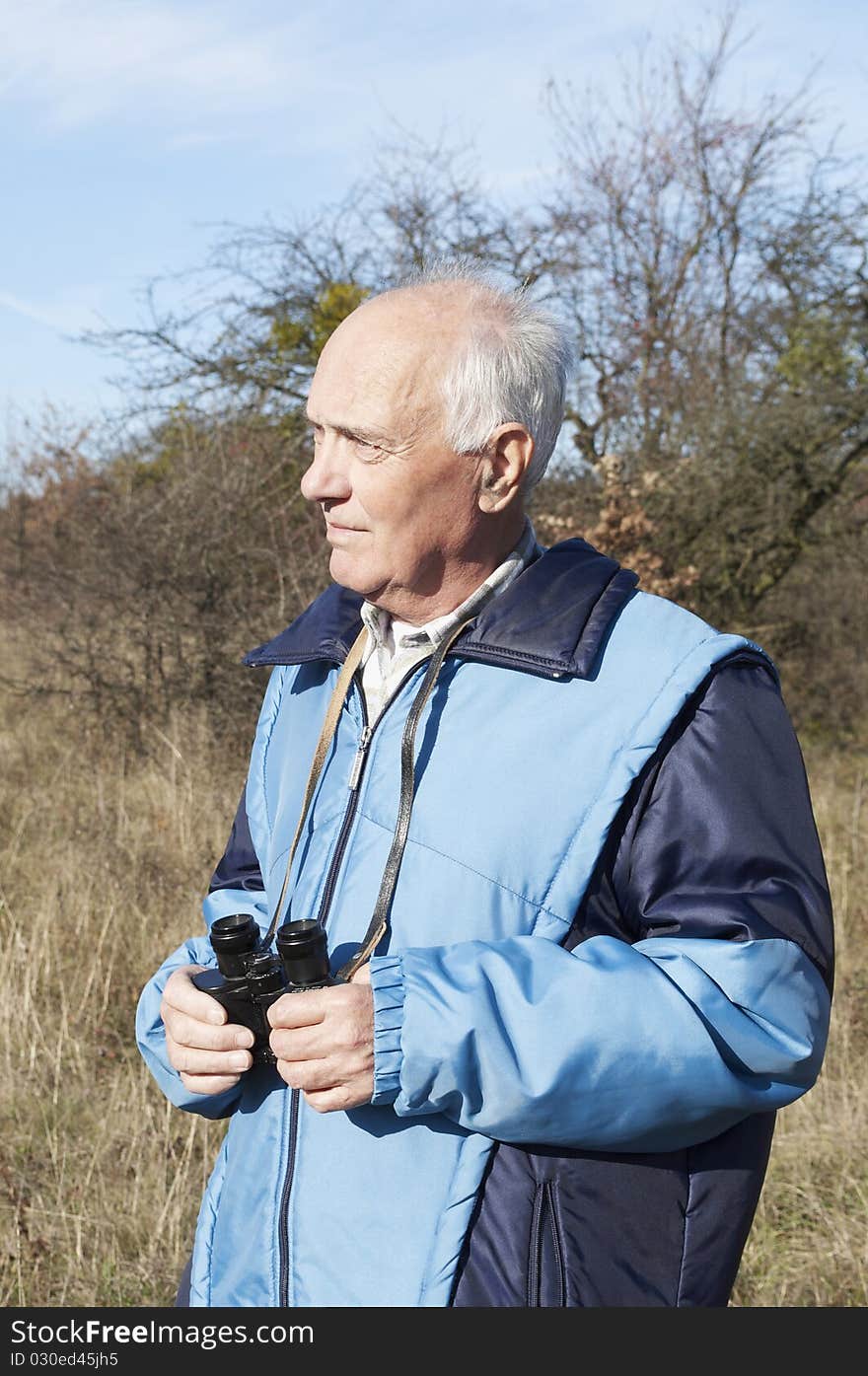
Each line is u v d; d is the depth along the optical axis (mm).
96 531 7457
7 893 4559
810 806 1184
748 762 1149
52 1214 2703
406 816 1189
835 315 8883
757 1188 1149
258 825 1453
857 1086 3297
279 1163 1201
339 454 1213
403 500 1196
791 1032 1076
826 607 9367
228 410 7922
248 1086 1268
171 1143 3055
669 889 1146
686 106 8883
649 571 6523
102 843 4898
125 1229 2717
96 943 4082
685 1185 1124
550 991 1062
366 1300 1107
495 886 1149
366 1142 1145
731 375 8523
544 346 1237
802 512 8938
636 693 1170
